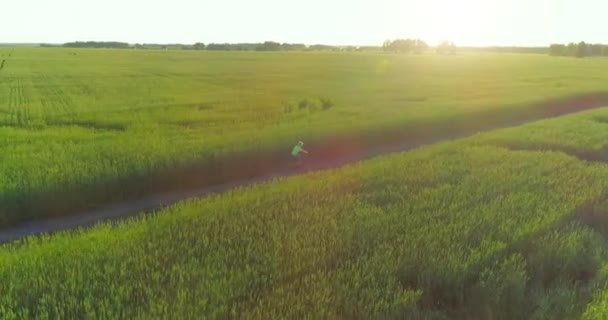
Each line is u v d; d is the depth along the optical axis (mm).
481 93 43625
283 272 7398
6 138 19984
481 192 12055
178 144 17969
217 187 15836
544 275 8188
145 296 6723
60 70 65875
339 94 42344
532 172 14438
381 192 12070
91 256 7883
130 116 28219
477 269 7777
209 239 8812
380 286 7070
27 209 12219
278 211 10438
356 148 21969
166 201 14172
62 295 6617
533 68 88375
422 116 26031
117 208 13461
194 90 44875
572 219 10422
